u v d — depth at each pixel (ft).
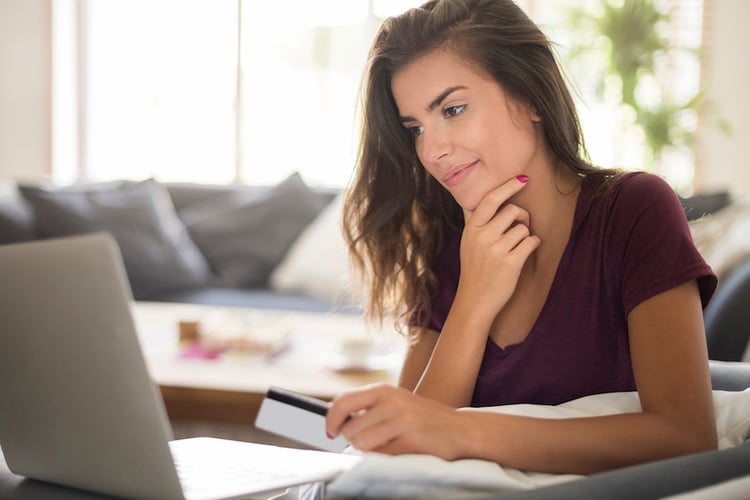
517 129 4.39
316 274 12.82
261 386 7.71
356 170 5.10
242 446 4.12
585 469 3.38
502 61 4.32
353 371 8.28
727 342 8.23
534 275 4.47
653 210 4.00
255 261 13.52
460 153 4.35
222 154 18.85
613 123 17.52
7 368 3.36
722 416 3.93
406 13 4.47
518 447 3.27
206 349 9.00
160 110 18.94
